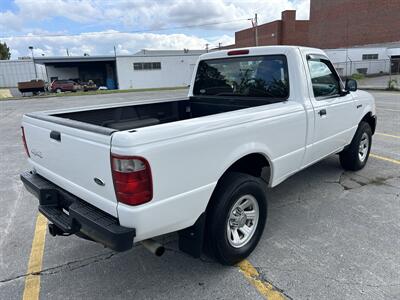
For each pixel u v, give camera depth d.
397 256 3.14
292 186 4.91
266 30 53.00
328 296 2.65
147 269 3.09
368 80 28.17
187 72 44.06
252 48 4.03
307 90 3.79
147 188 2.22
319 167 5.71
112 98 24.34
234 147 2.82
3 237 3.76
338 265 3.03
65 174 2.79
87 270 3.11
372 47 37.84
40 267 3.18
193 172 2.50
